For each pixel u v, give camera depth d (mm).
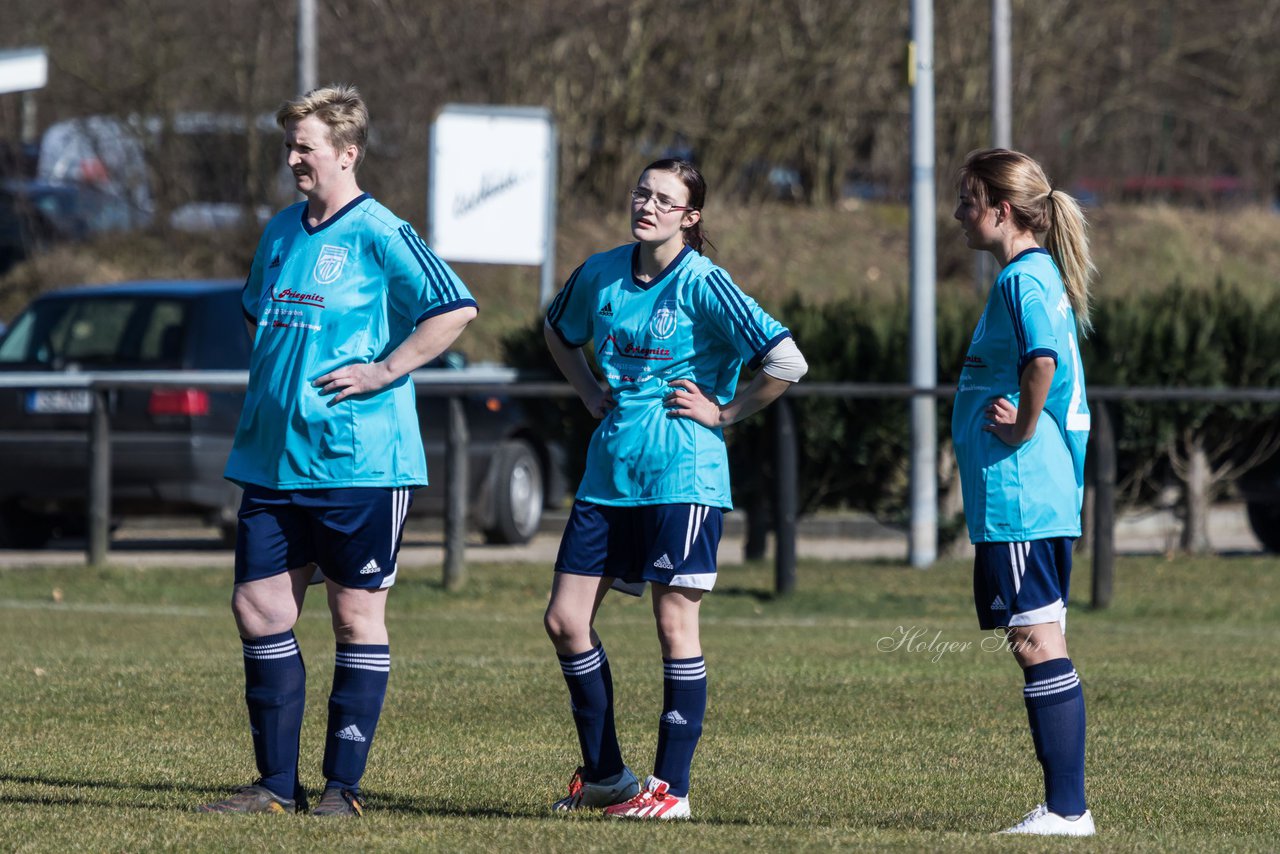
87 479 51469
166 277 97625
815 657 36156
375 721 20234
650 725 27500
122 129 98938
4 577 49125
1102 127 122875
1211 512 69625
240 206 98875
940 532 55531
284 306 19938
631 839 17703
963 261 104812
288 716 20109
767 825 19516
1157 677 33625
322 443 19703
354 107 20062
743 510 55531
